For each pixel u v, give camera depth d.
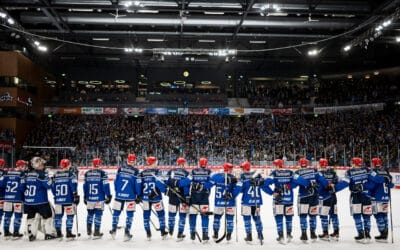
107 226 11.16
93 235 9.45
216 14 23.50
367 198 9.12
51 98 36.22
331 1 21.23
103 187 9.34
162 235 9.32
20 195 9.41
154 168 9.46
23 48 30.08
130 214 9.21
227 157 25.70
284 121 33.22
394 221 12.02
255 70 39.91
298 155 25.97
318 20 24.08
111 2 20.47
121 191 9.26
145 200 9.28
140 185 9.27
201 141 29.14
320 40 27.53
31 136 29.88
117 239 9.37
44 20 24.45
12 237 9.30
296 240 9.35
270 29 26.33
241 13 22.38
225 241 9.18
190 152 26.12
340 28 25.64
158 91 38.69
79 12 23.02
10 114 28.39
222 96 37.81
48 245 8.74
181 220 9.16
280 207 8.97
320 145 26.98
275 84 39.84
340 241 9.21
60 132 30.47
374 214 9.28
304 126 31.77
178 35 27.72
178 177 9.28
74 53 32.75
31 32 26.03
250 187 8.98
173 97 37.69
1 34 27.91
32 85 31.62
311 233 9.08
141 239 9.38
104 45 31.30
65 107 34.09
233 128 31.94
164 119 33.41
